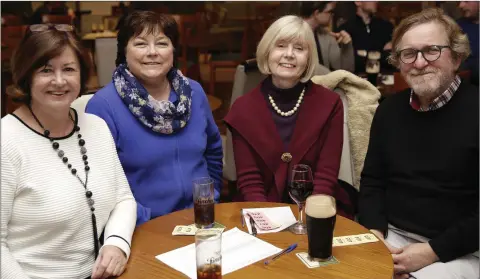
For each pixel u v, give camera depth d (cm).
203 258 119
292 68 214
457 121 184
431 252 176
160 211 197
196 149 205
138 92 195
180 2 664
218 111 501
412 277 176
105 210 156
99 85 398
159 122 194
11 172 137
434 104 187
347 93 248
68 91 146
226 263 135
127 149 194
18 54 143
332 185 217
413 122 194
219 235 122
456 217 185
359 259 138
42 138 146
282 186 216
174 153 200
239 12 635
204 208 159
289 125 221
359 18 489
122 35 198
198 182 171
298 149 217
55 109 144
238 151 222
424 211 189
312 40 217
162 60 196
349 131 245
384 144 204
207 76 583
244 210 176
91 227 152
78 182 149
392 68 444
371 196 206
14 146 139
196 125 209
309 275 129
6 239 140
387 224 201
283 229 160
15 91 145
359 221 208
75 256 149
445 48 181
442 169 185
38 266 143
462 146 181
